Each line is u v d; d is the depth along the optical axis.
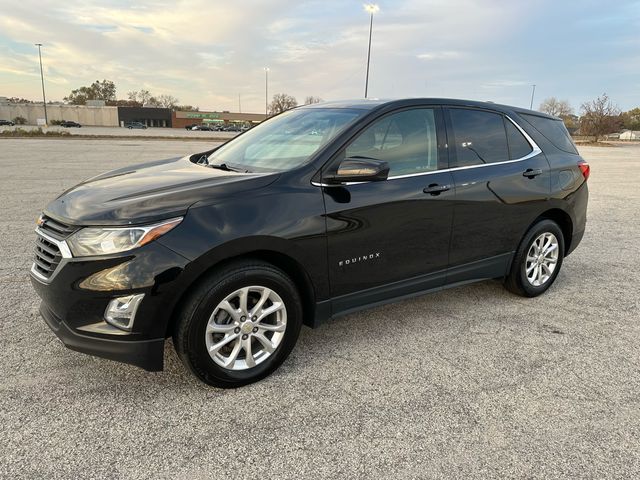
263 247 2.87
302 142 3.46
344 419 2.70
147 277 2.58
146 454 2.38
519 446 2.50
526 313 4.25
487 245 4.09
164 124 102.50
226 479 2.23
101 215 2.67
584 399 2.94
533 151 4.45
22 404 2.74
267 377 3.12
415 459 2.39
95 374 3.08
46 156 18.78
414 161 3.61
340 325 3.94
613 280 5.20
